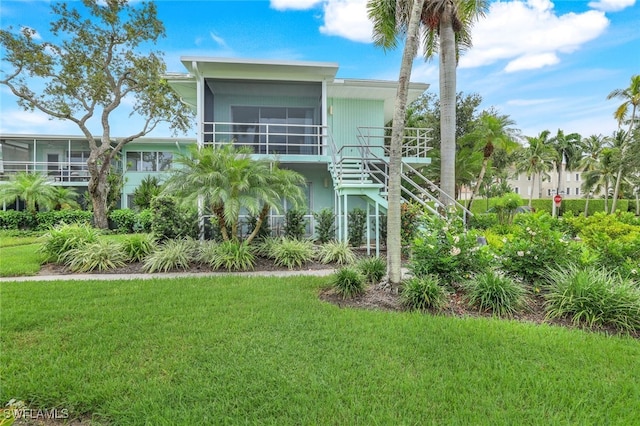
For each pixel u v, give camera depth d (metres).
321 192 13.09
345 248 8.65
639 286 4.81
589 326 4.16
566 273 4.89
